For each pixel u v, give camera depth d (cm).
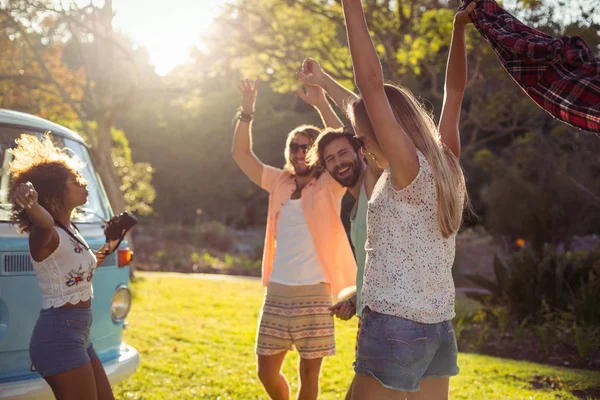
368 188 328
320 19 1602
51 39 1739
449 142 280
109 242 379
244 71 1795
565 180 1631
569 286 900
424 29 1444
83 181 325
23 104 1731
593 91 218
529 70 233
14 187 318
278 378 409
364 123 240
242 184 3741
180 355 672
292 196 421
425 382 244
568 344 771
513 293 914
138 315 921
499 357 739
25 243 372
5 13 1403
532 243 1711
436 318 230
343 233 408
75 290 312
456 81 283
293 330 397
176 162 3828
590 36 780
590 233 1972
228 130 3778
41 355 303
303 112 3659
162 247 2378
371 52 230
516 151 1848
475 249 2042
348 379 584
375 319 231
